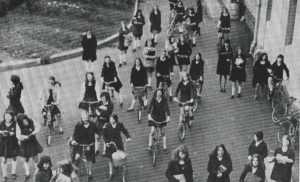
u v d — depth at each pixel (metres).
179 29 24.55
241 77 20.53
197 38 25.30
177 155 14.88
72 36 25.19
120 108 20.58
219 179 15.29
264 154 16.08
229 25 23.89
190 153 18.39
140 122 19.83
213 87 21.75
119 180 17.25
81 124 16.36
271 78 20.12
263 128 19.44
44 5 27.08
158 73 20.36
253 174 16.45
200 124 19.72
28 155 16.81
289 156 15.99
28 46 24.44
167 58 20.22
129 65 23.31
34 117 20.20
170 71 20.92
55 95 18.48
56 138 19.14
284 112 19.66
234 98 21.03
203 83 21.98
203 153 18.38
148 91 21.50
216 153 15.09
